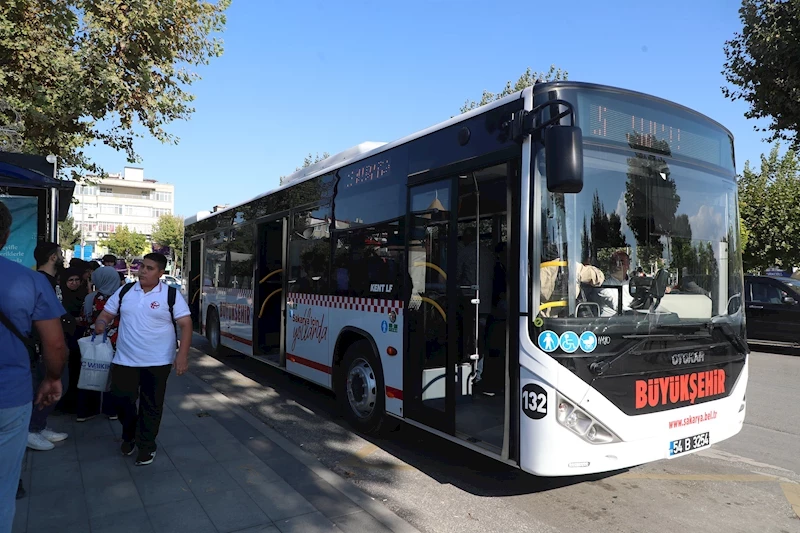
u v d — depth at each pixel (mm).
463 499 4562
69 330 6020
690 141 4668
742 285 4895
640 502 4543
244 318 9516
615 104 4250
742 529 4078
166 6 11219
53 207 6301
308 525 3719
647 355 4031
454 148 4832
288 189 8148
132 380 4742
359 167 6340
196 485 4344
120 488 4270
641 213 4273
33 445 5055
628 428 3912
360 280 6203
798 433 6602
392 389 5586
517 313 4027
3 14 9742
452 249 4773
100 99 10953
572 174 3545
